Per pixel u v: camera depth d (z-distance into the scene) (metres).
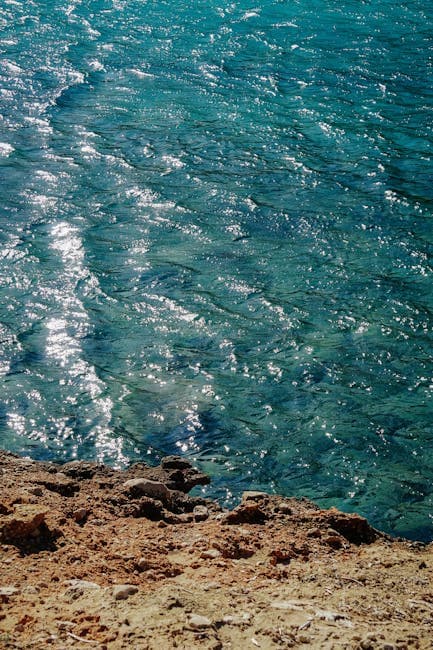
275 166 19.80
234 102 23.28
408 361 13.08
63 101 23.33
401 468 10.79
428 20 29.45
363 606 5.92
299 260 15.98
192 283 15.23
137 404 11.98
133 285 15.14
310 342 13.51
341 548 7.30
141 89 24.14
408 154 20.36
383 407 11.99
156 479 9.14
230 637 5.21
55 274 15.42
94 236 16.80
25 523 6.50
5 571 6.02
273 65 25.67
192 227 17.17
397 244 16.52
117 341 13.54
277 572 6.49
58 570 6.11
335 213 17.70
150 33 28.45
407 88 24.02
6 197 18.27
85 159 20.14
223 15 30.09
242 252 16.27
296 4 31.19
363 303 14.60
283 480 10.51
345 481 10.53
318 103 23.12
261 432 11.42
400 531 9.72
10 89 23.97
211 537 7.10
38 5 31.22
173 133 21.52
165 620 5.26
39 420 11.59
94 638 5.05
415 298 14.78
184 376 12.66
